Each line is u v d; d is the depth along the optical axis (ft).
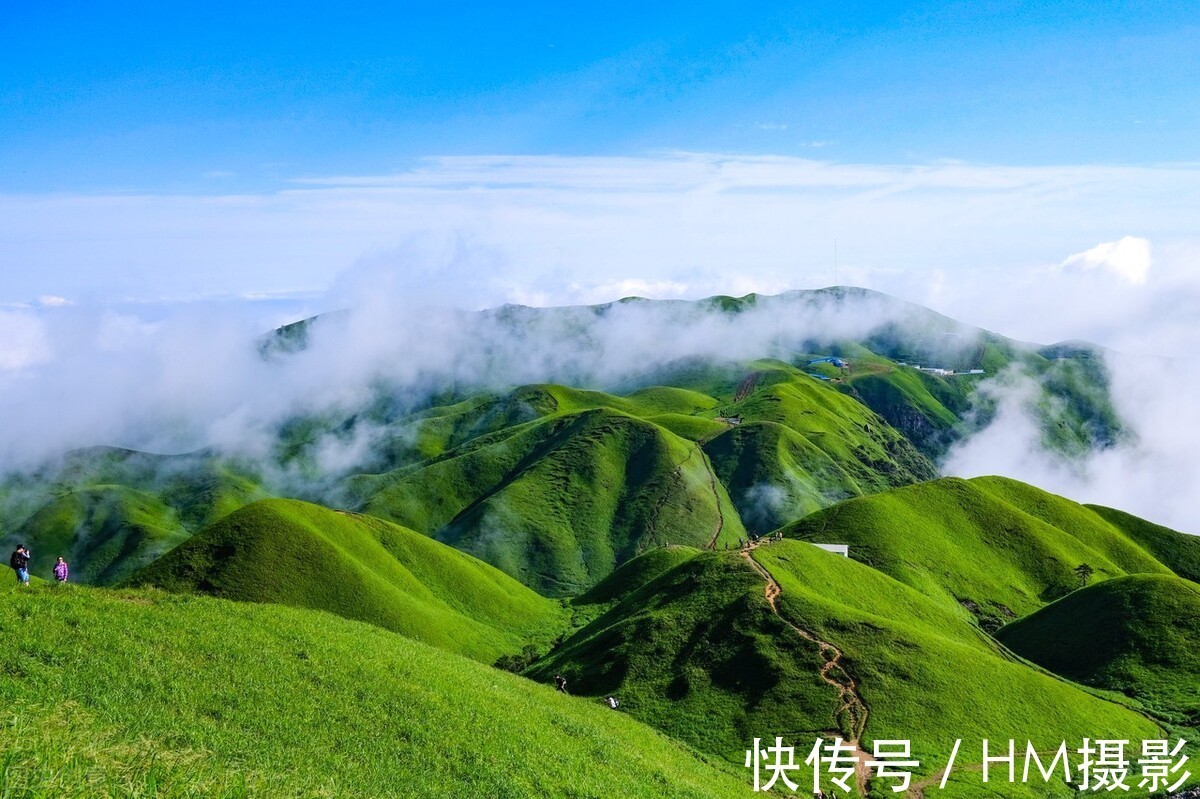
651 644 317.83
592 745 178.40
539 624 540.11
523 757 155.74
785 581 352.90
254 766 115.85
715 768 217.15
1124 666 367.25
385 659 182.80
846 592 380.58
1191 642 370.53
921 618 390.42
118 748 95.86
